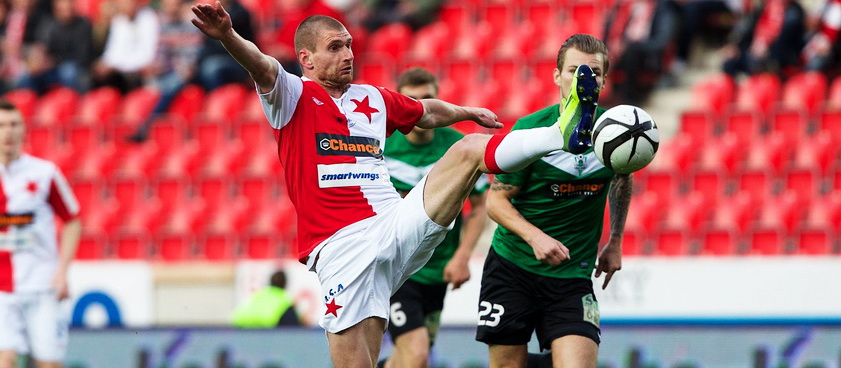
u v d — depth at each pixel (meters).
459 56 58.81
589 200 21.88
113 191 54.06
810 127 49.56
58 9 61.47
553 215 21.92
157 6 64.56
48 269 31.70
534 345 29.09
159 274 44.12
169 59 59.06
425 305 28.53
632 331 32.59
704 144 49.22
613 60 51.50
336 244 19.16
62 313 31.98
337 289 19.22
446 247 28.31
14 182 31.28
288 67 53.59
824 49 51.25
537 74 55.94
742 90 51.62
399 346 27.69
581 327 21.73
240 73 57.88
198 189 52.75
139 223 51.78
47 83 60.94
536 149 17.95
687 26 55.03
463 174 18.66
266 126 54.97
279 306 37.38
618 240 22.77
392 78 57.62
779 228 43.78
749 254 43.94
